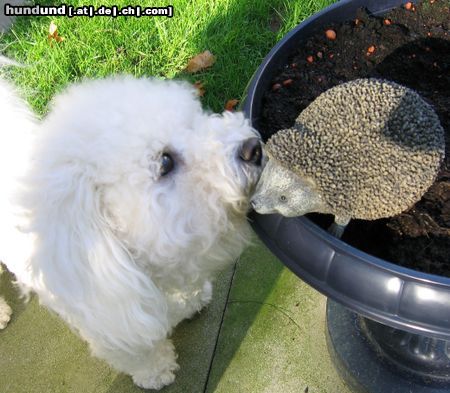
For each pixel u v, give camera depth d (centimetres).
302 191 52
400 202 51
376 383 80
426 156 51
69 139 63
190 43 113
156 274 70
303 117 54
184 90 72
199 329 89
